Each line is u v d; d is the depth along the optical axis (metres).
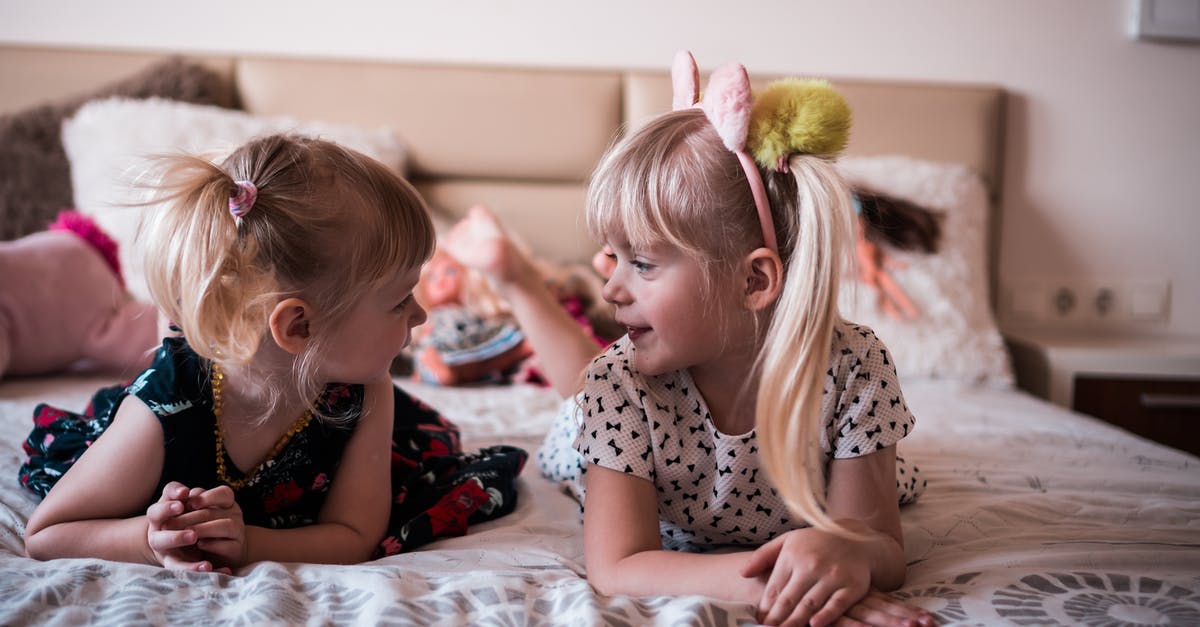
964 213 2.26
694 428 0.91
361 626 0.69
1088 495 1.14
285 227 0.82
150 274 0.82
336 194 0.85
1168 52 2.55
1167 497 1.17
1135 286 2.60
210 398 0.89
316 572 0.80
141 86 2.18
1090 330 2.61
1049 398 2.25
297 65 2.33
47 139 2.09
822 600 0.73
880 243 2.13
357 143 2.20
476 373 1.87
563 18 2.46
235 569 0.83
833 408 0.88
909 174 2.26
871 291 2.08
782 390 0.78
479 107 2.37
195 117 2.08
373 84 2.34
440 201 2.36
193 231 0.79
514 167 2.39
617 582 0.81
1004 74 2.54
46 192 2.06
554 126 2.38
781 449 0.78
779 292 0.82
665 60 2.49
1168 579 0.83
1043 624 0.74
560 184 2.42
